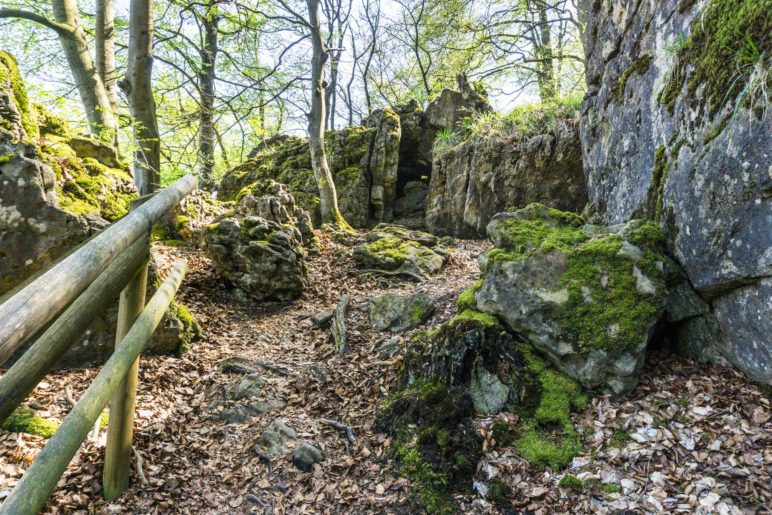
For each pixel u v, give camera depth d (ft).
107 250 5.54
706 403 10.94
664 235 13.71
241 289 23.02
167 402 13.99
